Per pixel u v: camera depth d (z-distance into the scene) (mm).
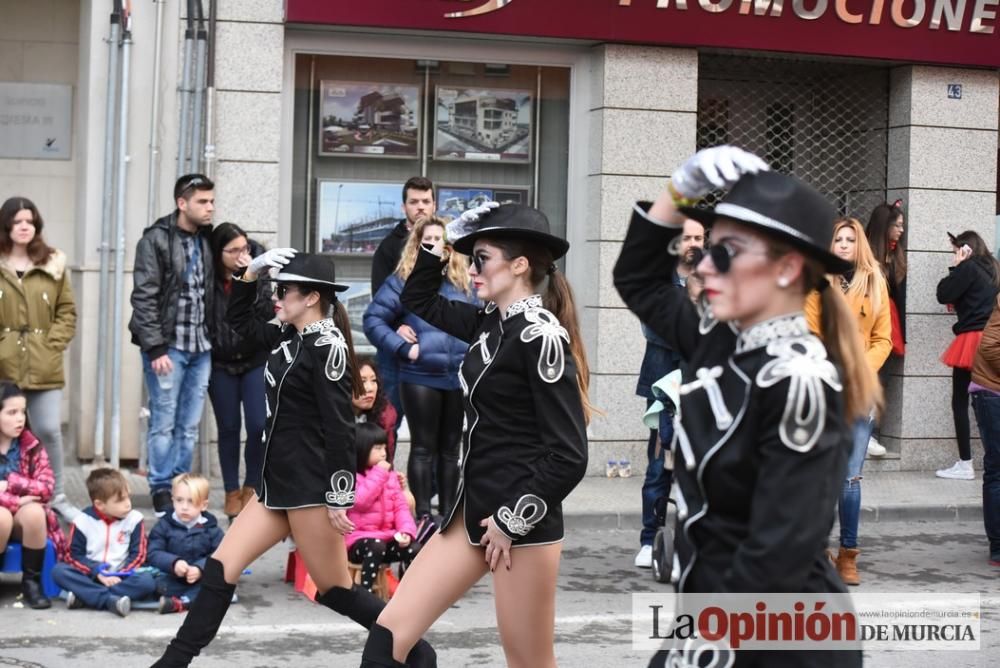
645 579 8523
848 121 12797
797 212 3125
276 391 5770
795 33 11883
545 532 4676
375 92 11594
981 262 11703
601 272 11680
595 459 11680
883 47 12148
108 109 10656
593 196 11828
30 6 11961
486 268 4773
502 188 11898
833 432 3082
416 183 9305
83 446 10891
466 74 11766
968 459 12133
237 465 9633
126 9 10586
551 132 11953
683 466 3283
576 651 6793
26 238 9016
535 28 11344
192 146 10711
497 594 4715
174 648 5621
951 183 12594
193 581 7438
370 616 5902
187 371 9312
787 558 3008
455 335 5457
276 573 8391
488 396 4707
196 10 10688
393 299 8742
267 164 10969
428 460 8656
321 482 5734
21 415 7609
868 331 8398
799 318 3188
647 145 11742
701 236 8133
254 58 10906
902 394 12430
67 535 8523
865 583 8547
